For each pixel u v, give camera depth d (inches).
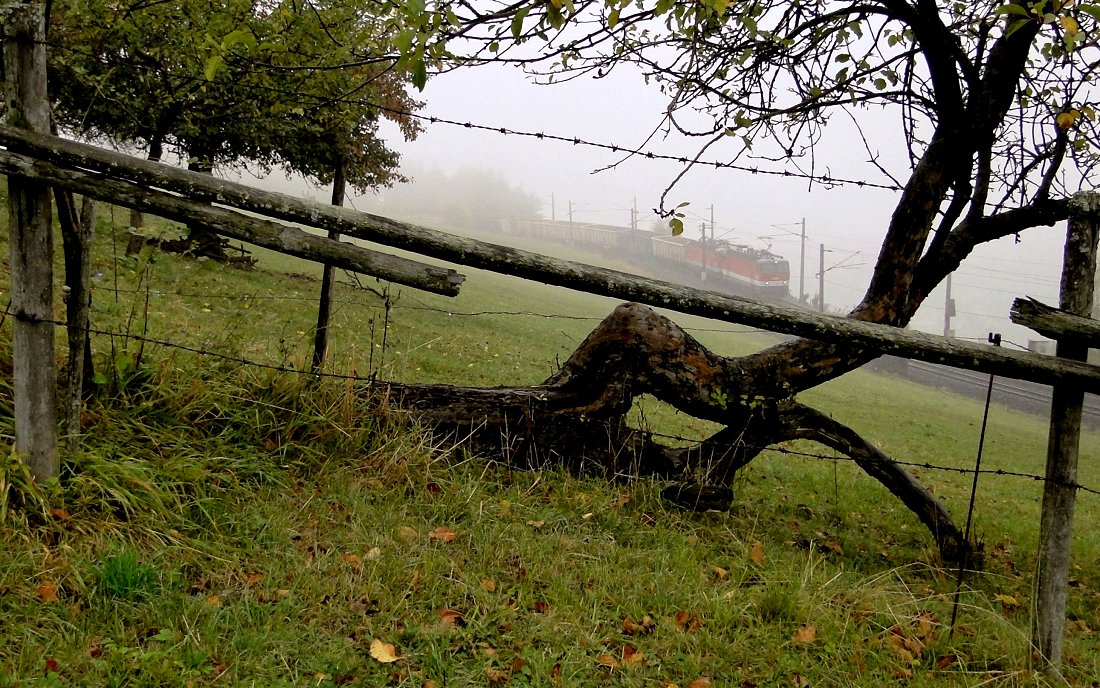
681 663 136.0
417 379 389.7
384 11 137.5
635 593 156.9
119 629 116.3
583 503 202.5
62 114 300.8
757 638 147.6
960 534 235.5
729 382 225.8
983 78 223.9
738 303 142.3
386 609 135.9
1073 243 145.6
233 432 185.8
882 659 146.9
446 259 133.7
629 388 224.7
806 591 168.1
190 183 127.3
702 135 220.1
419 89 135.3
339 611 132.3
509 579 155.3
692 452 236.1
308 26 209.3
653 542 190.2
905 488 239.5
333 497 173.9
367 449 199.5
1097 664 164.1
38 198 132.0
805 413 238.4
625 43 201.2
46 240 135.1
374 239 131.5
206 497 157.0
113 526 139.0
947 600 189.6
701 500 220.4
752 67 232.8
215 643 117.2
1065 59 227.8
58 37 247.0
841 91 238.1
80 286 149.3
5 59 129.6
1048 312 143.2
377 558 150.9
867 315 226.4
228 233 128.0
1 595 116.5
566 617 143.2
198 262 562.9
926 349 146.5
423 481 191.3
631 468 228.1
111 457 157.6
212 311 414.3
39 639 111.3
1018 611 198.7
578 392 229.3
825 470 346.0
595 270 137.0
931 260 234.8
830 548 229.8
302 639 124.0
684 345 224.8
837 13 228.8
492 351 557.3
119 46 266.4
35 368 137.1
